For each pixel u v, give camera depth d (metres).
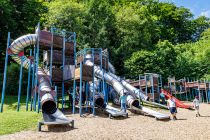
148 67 38.81
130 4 61.16
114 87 24.17
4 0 36.34
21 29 41.44
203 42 64.62
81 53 28.98
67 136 11.75
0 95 28.77
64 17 43.00
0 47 37.31
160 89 31.84
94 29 44.31
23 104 22.47
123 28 46.53
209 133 12.92
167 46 46.31
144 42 46.97
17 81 31.59
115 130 13.51
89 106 19.27
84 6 50.06
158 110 23.48
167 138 11.73
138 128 14.35
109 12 46.81
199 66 49.75
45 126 13.86
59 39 21.16
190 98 41.22
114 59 42.56
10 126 13.07
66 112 19.58
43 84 18.50
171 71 43.78
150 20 56.47
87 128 13.88
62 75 20.91
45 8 48.19
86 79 19.17
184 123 16.42
